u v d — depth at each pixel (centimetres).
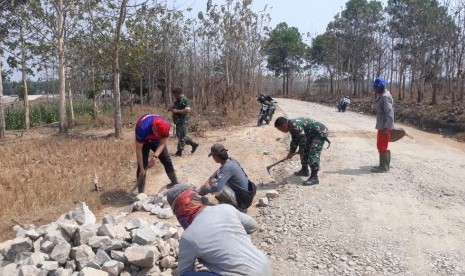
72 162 1008
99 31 1474
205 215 334
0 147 1288
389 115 841
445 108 2031
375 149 1160
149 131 713
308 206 673
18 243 468
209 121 1802
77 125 2036
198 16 2552
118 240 475
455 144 1462
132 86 2811
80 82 3209
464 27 2289
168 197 373
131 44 1507
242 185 581
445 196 723
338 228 589
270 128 1594
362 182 798
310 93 5709
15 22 1723
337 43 4206
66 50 1822
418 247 529
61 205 677
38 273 411
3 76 2042
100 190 768
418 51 2728
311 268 488
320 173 874
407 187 769
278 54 5634
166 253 484
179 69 2798
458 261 491
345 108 2698
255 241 571
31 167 966
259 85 3888
